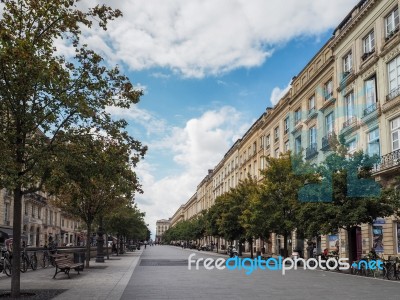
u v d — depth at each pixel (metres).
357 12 29.91
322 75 35.12
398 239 24.64
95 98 11.70
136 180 12.64
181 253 55.62
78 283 14.89
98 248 28.97
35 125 11.09
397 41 24.94
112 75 11.85
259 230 30.02
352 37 30.50
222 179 83.00
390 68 26.17
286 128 45.09
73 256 20.92
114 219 42.38
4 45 10.04
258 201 29.47
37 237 53.41
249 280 16.81
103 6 11.55
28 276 17.48
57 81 10.62
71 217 31.27
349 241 21.92
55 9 11.16
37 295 11.46
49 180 11.67
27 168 11.38
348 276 18.91
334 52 33.28
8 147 10.85
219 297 11.71
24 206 46.81
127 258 37.41
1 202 39.88
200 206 111.81
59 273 18.83
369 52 28.19
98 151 11.55
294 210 27.92
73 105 11.01
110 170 11.59
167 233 153.00
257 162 56.50
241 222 34.34
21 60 10.13
